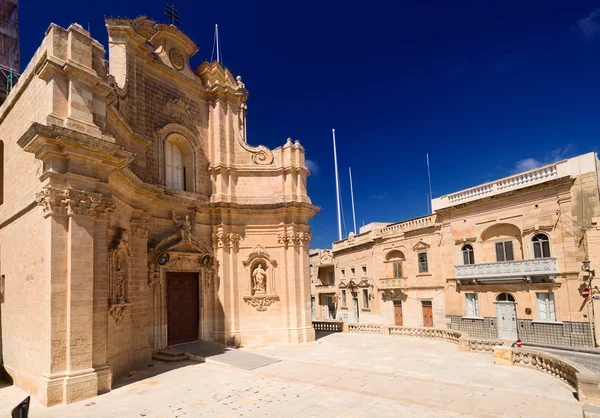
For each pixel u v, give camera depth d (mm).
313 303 55000
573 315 24219
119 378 14578
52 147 12055
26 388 12883
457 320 30891
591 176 23844
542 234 26328
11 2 24891
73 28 12977
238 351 19172
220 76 24922
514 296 27484
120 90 17156
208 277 22328
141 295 17500
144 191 18234
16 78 23359
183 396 12172
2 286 16078
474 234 30234
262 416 10359
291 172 24609
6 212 15859
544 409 10742
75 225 12242
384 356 18719
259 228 24094
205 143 23875
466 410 10656
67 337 11805
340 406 11062
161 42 22578
